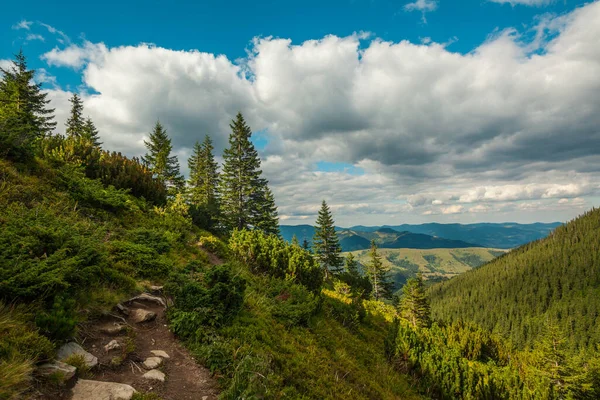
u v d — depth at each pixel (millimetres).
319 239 55031
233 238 16938
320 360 8539
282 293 12727
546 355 34938
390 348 14320
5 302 4523
